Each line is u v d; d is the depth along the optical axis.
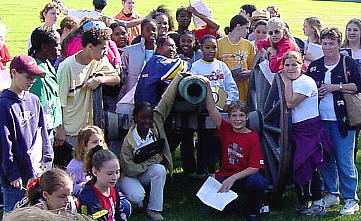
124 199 4.96
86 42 5.26
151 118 5.26
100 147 4.13
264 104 5.74
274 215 5.48
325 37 5.30
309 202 5.74
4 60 6.99
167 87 5.32
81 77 5.32
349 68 5.32
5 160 4.14
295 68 5.18
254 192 5.24
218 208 5.13
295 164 5.19
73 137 5.36
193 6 7.66
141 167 5.30
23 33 16.64
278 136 5.40
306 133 5.20
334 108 5.31
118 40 6.90
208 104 5.25
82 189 3.97
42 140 4.42
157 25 7.05
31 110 4.27
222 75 6.13
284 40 6.02
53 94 4.96
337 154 5.42
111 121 5.41
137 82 5.75
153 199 5.32
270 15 9.21
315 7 29.30
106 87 5.80
